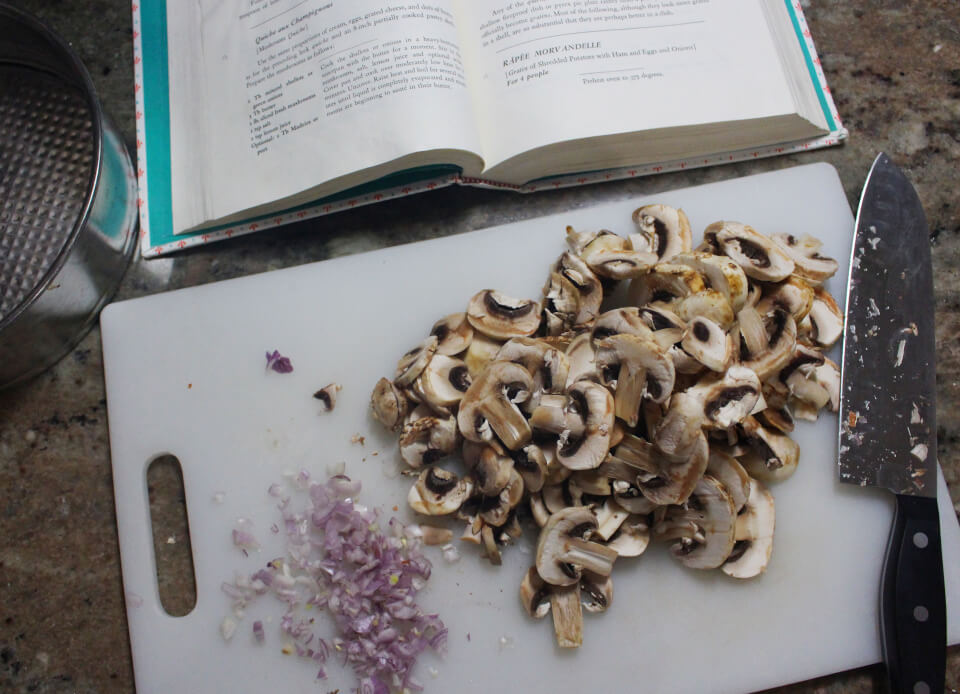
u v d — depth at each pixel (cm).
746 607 55
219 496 57
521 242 60
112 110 64
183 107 62
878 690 55
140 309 59
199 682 55
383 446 57
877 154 63
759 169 63
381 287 59
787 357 54
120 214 60
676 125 59
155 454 58
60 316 58
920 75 64
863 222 58
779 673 54
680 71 60
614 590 55
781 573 55
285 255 62
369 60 59
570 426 52
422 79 59
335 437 58
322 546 56
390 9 59
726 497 52
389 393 55
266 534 57
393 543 55
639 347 51
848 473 55
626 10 61
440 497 54
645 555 55
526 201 62
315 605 55
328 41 60
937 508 54
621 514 54
